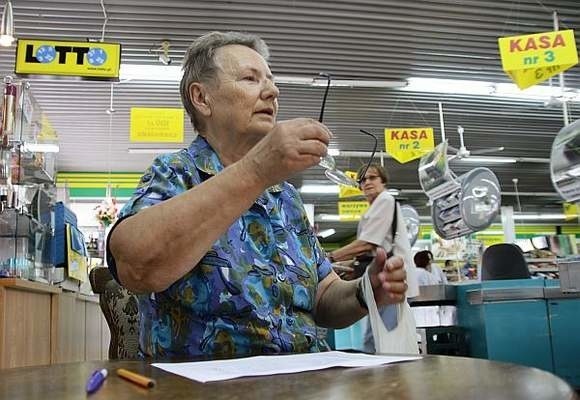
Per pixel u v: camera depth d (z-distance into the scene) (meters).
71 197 11.41
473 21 6.17
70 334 3.92
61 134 9.36
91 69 4.70
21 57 4.63
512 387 0.54
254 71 1.22
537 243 9.74
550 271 7.69
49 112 8.38
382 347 1.00
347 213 12.99
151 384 0.62
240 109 1.20
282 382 0.63
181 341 1.00
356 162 11.32
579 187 3.63
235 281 1.01
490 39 6.57
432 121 9.24
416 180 12.94
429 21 6.14
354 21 6.12
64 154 10.44
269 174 0.83
